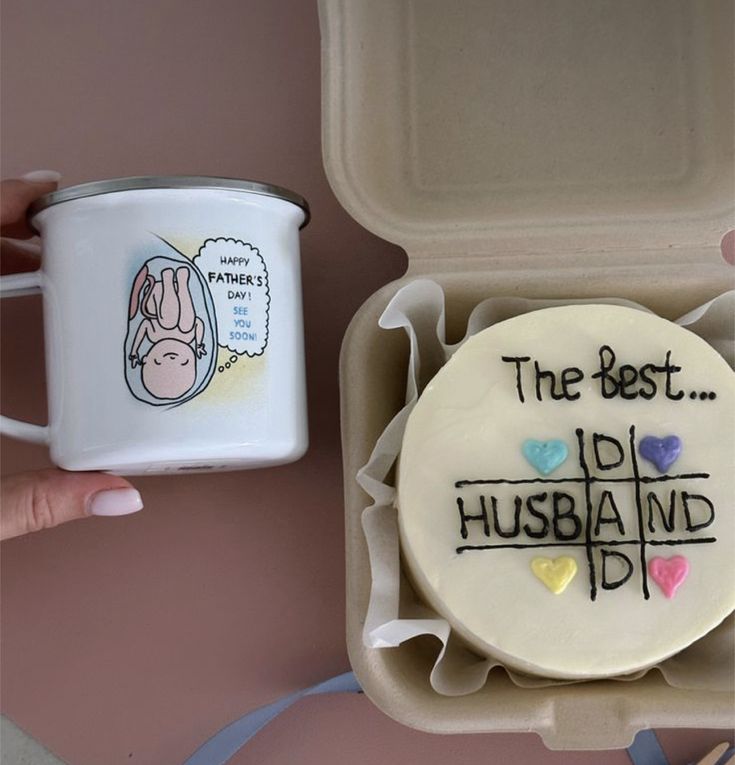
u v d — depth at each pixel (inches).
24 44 29.5
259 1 29.3
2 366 28.5
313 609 27.3
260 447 21.9
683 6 26.3
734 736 25.9
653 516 21.6
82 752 27.2
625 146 26.2
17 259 27.9
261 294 21.9
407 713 22.0
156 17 29.4
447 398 22.4
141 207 21.0
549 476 21.9
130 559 27.9
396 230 24.5
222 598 27.5
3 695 27.6
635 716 21.7
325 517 27.6
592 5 26.6
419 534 21.7
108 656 27.6
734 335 24.3
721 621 22.0
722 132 25.1
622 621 21.0
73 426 21.8
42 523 23.9
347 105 24.3
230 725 26.5
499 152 26.4
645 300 25.2
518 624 21.1
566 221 24.6
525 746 26.4
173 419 21.0
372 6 25.8
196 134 29.0
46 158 29.1
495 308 24.8
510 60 26.6
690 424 22.3
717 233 24.5
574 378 22.6
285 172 28.7
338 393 27.9
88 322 21.3
